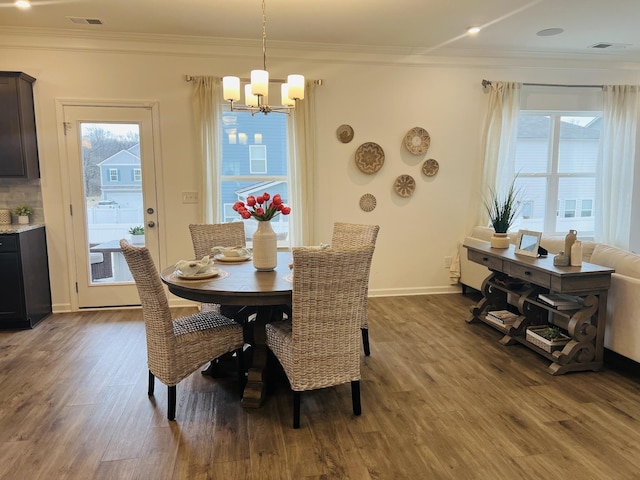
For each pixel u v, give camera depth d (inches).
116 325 160.7
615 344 119.2
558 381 115.6
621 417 97.7
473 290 207.8
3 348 138.6
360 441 89.2
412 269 202.7
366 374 120.2
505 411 100.5
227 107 181.5
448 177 200.1
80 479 77.7
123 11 143.9
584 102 206.5
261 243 112.7
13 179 169.6
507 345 140.2
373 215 195.8
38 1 135.4
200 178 177.3
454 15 149.6
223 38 171.5
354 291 93.4
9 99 155.5
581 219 218.5
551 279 117.1
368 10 144.3
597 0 137.6
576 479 77.5
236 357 119.1
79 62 167.9
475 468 80.7
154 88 173.9
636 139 209.9
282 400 106.4
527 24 159.2
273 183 188.7
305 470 80.2
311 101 181.6
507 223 151.6
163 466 81.4
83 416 98.7
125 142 175.0
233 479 77.8
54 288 175.9
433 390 110.9
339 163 190.2
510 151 199.3
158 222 180.1
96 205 175.8
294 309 88.8
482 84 196.2
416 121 193.9
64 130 169.9
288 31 165.2
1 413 99.7
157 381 116.0
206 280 102.6
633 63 206.1
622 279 116.1
